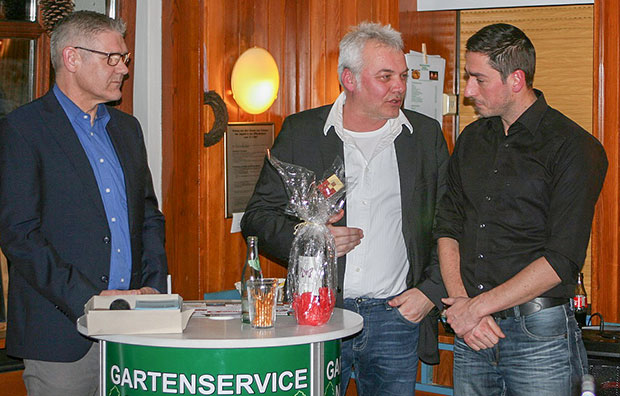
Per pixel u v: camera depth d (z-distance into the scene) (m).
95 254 2.64
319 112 2.97
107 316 2.18
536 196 2.57
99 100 2.73
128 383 2.24
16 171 2.55
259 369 2.19
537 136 2.59
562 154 2.52
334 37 4.37
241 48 4.05
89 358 2.70
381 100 2.76
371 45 2.76
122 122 2.90
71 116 2.71
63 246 2.61
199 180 3.75
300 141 2.92
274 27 4.26
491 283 2.64
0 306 3.13
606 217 4.07
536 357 2.55
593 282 4.12
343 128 2.90
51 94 2.71
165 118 3.75
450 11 4.82
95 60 2.66
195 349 2.17
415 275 2.86
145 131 3.73
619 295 4.07
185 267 3.78
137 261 2.81
